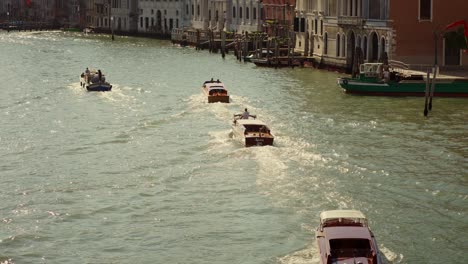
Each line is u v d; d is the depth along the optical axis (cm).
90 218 5194
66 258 4631
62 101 9369
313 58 13050
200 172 6097
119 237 4903
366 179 5862
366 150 6675
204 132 7456
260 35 15088
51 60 14550
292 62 13025
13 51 16462
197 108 8744
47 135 7456
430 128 7575
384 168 6131
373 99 9300
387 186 5700
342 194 5528
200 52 16538
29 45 18225
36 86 10706
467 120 7975
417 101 9131
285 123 7781
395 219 5088
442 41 10731
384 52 10869
